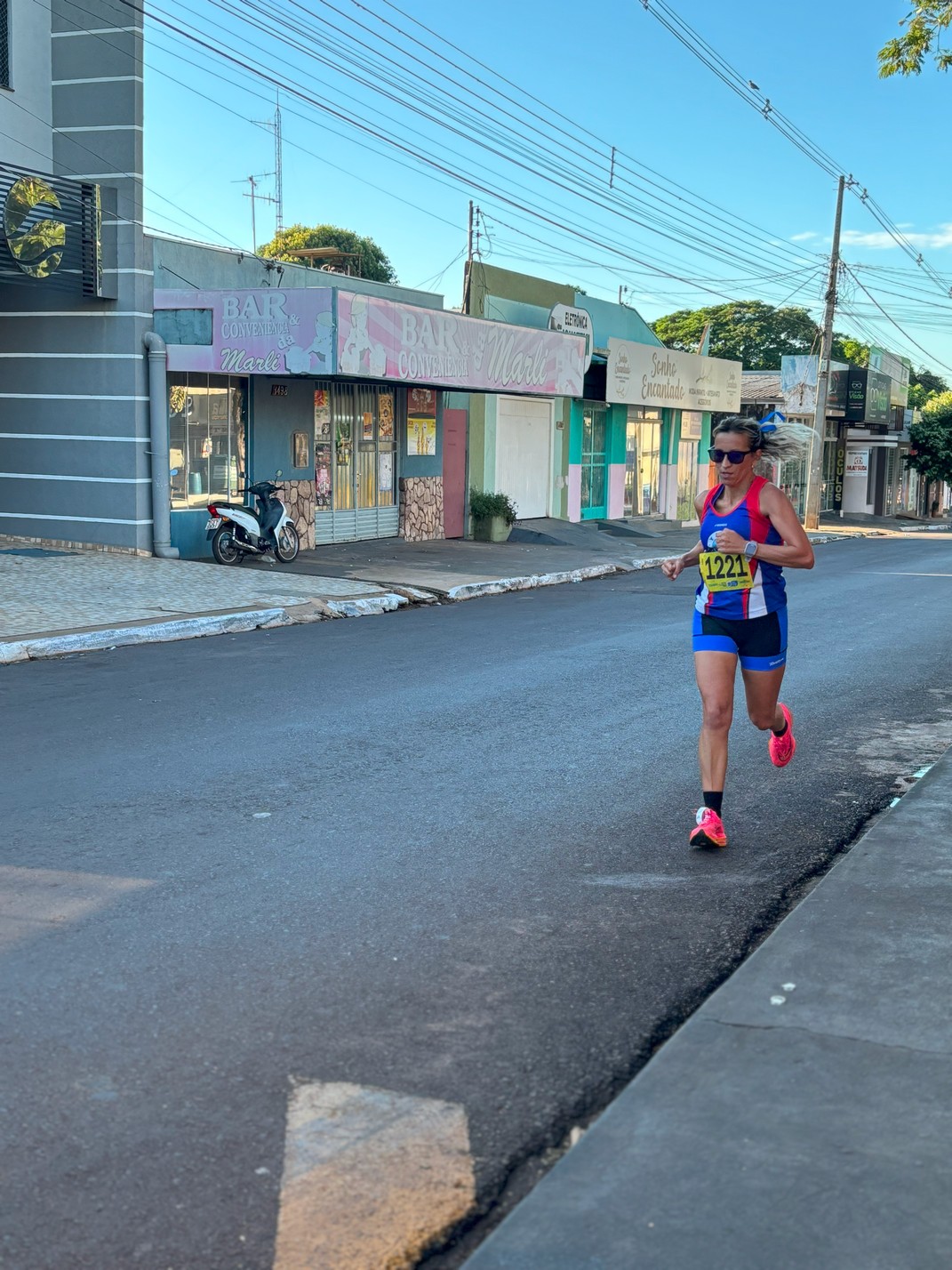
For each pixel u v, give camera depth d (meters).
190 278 17.00
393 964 4.04
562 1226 2.56
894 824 5.43
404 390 21.64
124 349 16.09
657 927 4.43
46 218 14.85
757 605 5.20
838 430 48.31
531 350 21.02
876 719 8.16
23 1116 3.07
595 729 7.63
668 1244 2.50
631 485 30.97
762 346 67.75
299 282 19.28
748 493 5.18
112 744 7.04
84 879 4.77
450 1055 3.44
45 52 15.96
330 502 20.08
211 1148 2.94
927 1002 3.59
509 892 4.75
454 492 23.48
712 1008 3.57
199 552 17.34
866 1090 3.09
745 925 4.47
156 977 3.89
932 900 4.44
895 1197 2.63
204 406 17.31
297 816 5.66
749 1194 2.65
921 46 11.09
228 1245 2.59
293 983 3.88
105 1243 2.59
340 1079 3.29
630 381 28.31
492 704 8.37
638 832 5.57
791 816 5.88
